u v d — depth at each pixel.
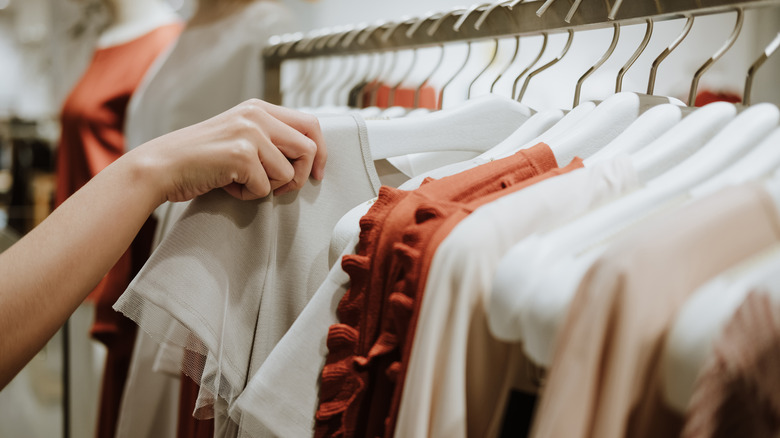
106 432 1.04
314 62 0.95
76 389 1.42
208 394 0.47
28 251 0.41
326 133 0.51
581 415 0.26
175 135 0.44
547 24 0.56
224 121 0.44
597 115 0.49
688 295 0.27
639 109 0.50
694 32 1.65
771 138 0.36
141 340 0.79
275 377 0.41
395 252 0.36
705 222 0.28
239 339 0.45
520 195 0.35
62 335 1.34
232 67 1.00
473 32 0.63
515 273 0.29
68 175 1.22
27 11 1.66
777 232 0.31
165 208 0.72
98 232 0.41
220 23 1.03
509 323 0.29
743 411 0.26
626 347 0.25
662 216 0.29
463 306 0.32
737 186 0.31
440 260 0.32
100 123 1.18
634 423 0.27
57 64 1.66
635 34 1.60
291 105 1.04
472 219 0.33
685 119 0.44
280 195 0.49
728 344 0.24
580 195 0.37
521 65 1.67
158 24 1.25
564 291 0.28
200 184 0.43
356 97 0.80
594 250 0.30
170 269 0.42
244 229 0.46
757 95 1.72
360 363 0.38
